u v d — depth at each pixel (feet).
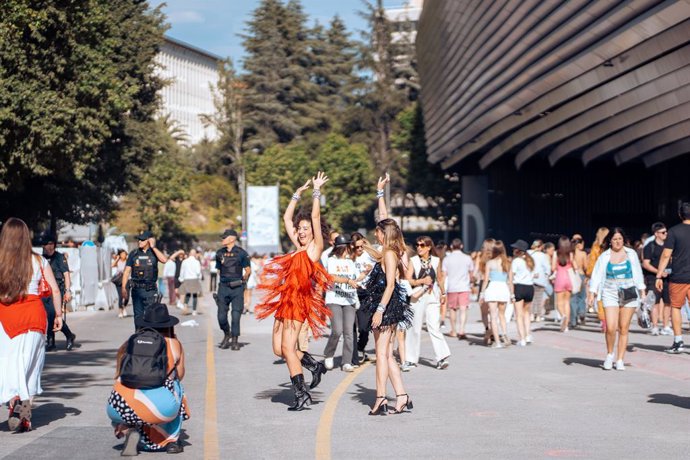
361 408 37.35
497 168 219.00
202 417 35.06
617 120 114.21
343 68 379.76
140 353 27.14
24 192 151.94
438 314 51.55
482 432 31.99
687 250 53.98
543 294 87.40
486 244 69.77
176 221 278.87
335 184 328.29
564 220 195.42
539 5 101.71
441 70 178.19
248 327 83.66
